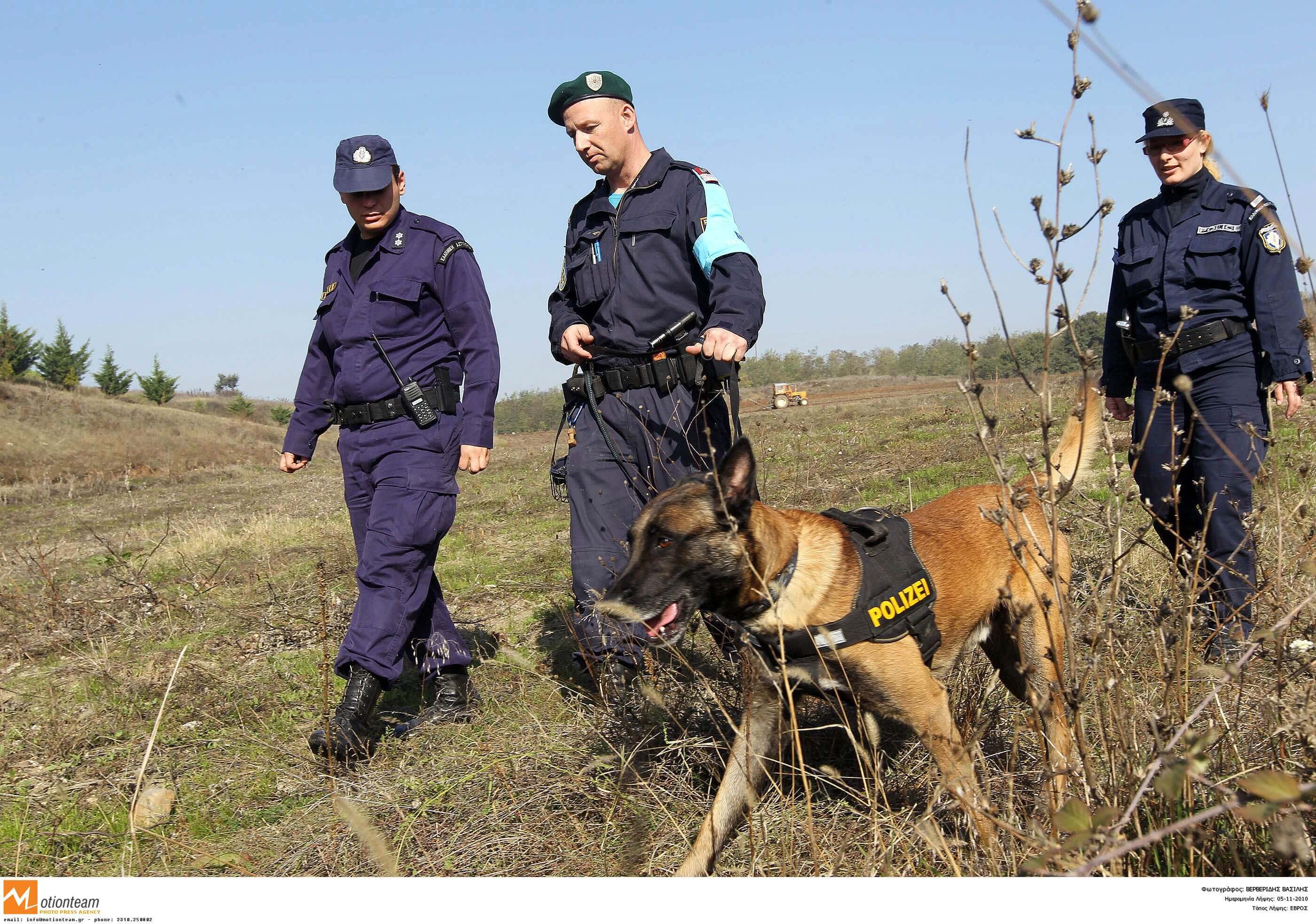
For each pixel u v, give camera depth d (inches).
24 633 263.3
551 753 136.2
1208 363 156.3
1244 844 89.9
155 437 1393.9
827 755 133.9
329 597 264.7
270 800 142.5
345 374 160.7
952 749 109.9
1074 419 135.8
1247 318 155.6
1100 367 78.2
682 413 149.8
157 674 201.2
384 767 147.5
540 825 120.6
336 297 165.2
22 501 867.4
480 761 138.6
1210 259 156.4
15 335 2086.6
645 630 129.7
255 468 1189.1
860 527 114.0
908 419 791.1
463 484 677.3
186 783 150.9
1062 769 91.5
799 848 110.3
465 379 163.9
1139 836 87.9
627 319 151.5
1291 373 149.6
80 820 139.3
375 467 160.2
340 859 118.7
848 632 108.3
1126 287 167.8
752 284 142.9
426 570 159.0
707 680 140.6
